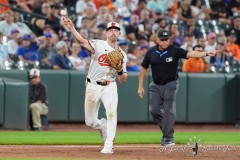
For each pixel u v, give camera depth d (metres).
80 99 53.66
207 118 56.59
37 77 50.94
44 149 34.94
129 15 63.34
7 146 37.00
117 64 32.19
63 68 54.38
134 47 56.53
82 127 53.69
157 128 54.91
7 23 54.62
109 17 59.69
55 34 55.91
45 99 51.16
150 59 38.28
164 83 38.25
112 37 32.22
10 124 49.91
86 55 56.03
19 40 53.97
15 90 49.91
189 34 61.66
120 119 54.59
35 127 50.56
